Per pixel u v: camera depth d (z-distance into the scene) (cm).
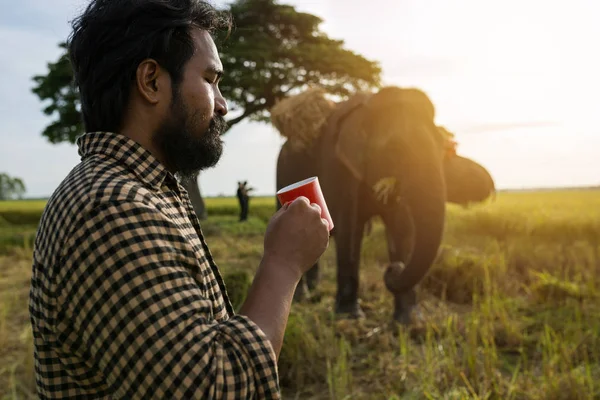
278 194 130
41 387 106
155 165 109
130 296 90
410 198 477
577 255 788
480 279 634
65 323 94
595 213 1470
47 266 96
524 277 717
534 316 536
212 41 120
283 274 108
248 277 544
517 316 536
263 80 2222
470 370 377
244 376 91
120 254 91
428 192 470
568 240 996
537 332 483
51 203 103
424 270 459
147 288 90
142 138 112
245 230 1473
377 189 498
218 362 89
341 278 549
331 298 640
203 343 90
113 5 110
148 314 89
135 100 111
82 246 92
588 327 473
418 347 447
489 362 371
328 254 956
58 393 102
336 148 547
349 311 544
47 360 102
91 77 111
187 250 101
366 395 368
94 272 91
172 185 115
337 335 478
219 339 93
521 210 1608
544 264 767
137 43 108
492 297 553
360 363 423
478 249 901
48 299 95
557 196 4247
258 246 1095
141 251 92
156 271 92
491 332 444
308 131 601
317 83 2438
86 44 111
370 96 558
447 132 609
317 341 439
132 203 96
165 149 114
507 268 749
